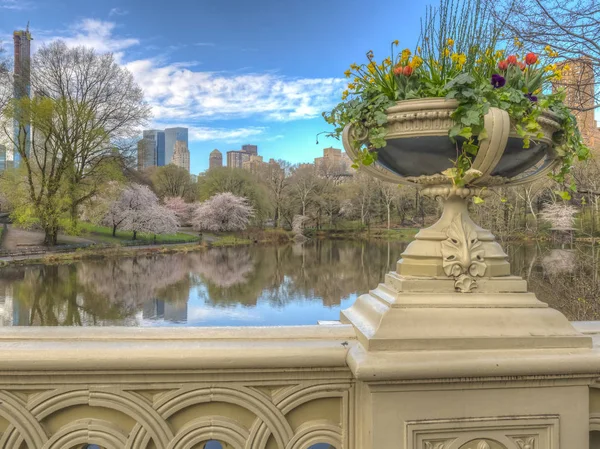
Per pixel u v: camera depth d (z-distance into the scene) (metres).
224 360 0.88
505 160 1.06
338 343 0.95
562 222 15.04
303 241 49.25
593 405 1.01
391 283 1.07
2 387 0.87
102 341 0.94
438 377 0.87
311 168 57.91
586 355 0.91
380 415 0.88
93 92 29.66
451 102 0.95
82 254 29.03
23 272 23.27
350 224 55.03
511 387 0.91
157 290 20.42
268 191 55.03
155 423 0.89
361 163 1.09
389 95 1.03
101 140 29.58
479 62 1.11
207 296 19.41
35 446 0.88
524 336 0.94
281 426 0.92
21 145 28.61
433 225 1.09
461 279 0.99
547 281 8.62
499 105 0.97
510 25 3.88
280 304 18.06
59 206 28.86
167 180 57.00
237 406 0.92
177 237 43.19
